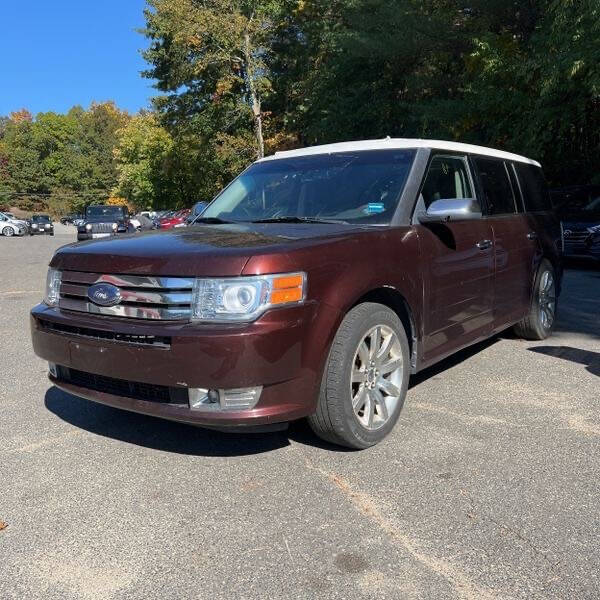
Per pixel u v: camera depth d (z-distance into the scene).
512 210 5.68
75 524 2.95
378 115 21.30
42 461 3.64
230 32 28.92
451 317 4.48
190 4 29.19
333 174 4.63
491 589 2.42
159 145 52.03
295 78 31.42
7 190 98.25
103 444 3.89
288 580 2.49
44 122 101.00
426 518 2.95
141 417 4.36
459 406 4.46
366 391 3.69
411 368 4.14
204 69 31.41
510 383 5.00
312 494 3.20
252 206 4.76
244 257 3.19
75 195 100.38
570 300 8.88
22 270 14.84
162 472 3.49
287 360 3.20
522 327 6.22
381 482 3.32
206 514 3.02
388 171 4.43
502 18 16.91
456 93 18.47
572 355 5.83
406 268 3.92
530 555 2.64
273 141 31.77
